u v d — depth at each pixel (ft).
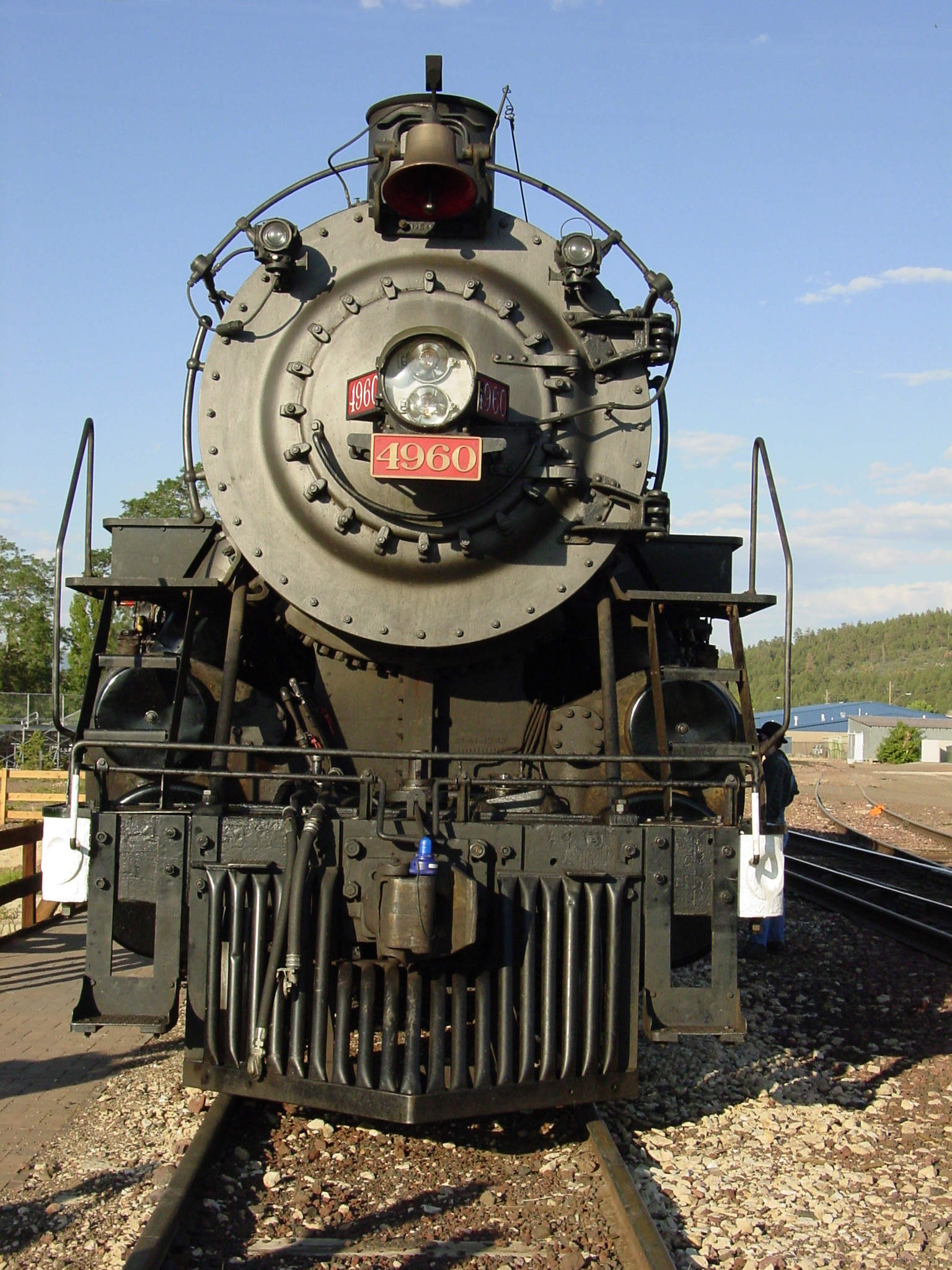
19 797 51.55
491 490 18.76
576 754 18.70
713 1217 14.29
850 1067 20.81
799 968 28.58
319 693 19.72
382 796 15.87
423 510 18.54
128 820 16.21
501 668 19.88
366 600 18.74
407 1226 13.65
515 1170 15.34
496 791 19.29
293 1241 13.17
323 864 15.79
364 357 19.02
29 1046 21.20
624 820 16.40
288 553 18.81
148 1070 19.69
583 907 15.97
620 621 20.36
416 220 19.66
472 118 21.13
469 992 16.07
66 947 30.96
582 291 19.77
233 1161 15.37
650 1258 12.10
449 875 15.37
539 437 19.21
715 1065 20.35
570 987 15.71
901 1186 15.40
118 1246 13.00
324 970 15.39
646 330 19.60
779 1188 15.24
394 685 19.62
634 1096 16.08
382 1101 14.73
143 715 18.51
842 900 37.76
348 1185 14.84
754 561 20.20
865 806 90.38
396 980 15.48
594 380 19.80
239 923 15.65
